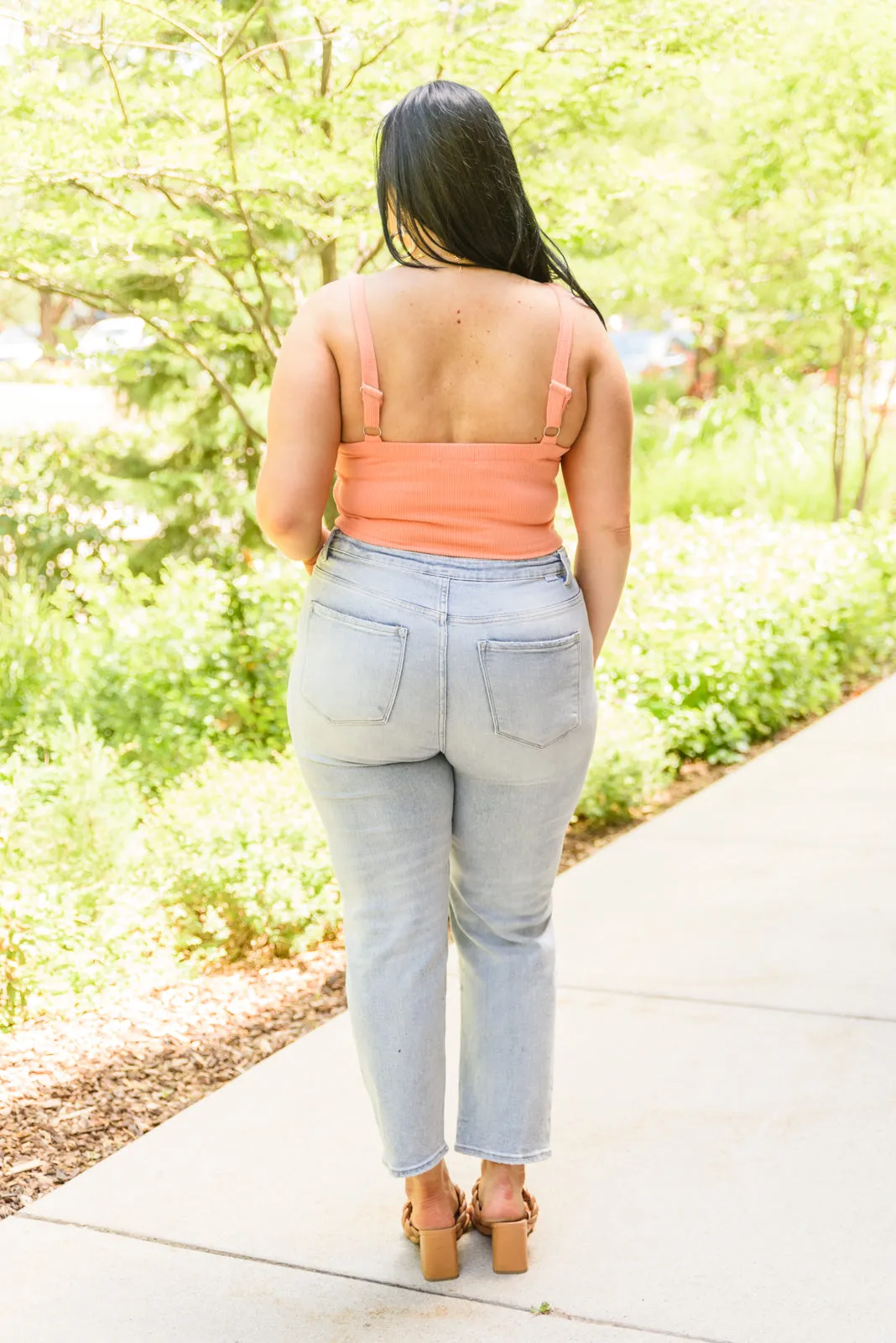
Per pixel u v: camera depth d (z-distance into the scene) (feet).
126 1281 7.29
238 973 12.53
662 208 27.84
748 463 36.91
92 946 12.26
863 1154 8.09
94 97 19.83
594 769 16.37
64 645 20.15
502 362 6.33
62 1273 7.39
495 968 7.13
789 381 36.65
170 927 13.20
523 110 20.31
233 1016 11.46
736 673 19.54
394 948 6.81
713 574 22.20
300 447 6.34
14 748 17.75
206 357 26.35
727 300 32.42
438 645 6.26
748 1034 9.84
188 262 21.94
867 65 27.07
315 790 6.76
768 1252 7.16
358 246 22.52
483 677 6.30
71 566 26.14
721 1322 6.61
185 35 20.49
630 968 11.28
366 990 6.86
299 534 6.44
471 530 6.34
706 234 30.58
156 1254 7.53
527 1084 7.13
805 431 37.63
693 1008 10.38
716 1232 7.38
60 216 20.08
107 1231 7.80
